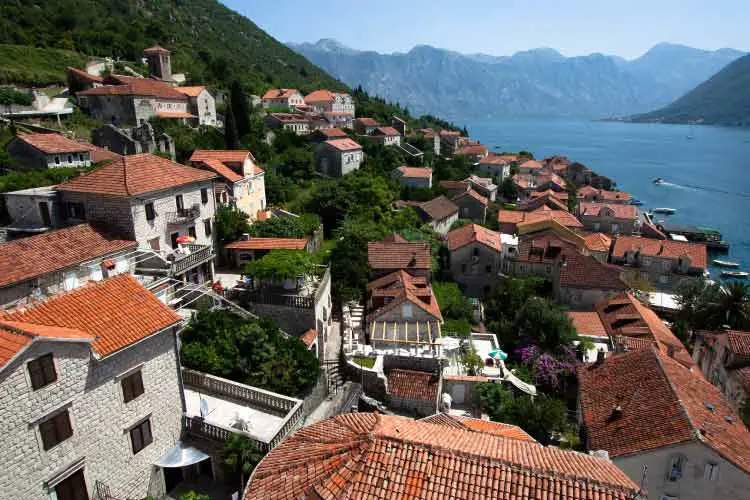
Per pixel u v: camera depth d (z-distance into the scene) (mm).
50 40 118500
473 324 53719
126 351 21156
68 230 33656
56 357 18141
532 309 48812
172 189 39906
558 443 32031
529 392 37625
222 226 47656
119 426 21156
